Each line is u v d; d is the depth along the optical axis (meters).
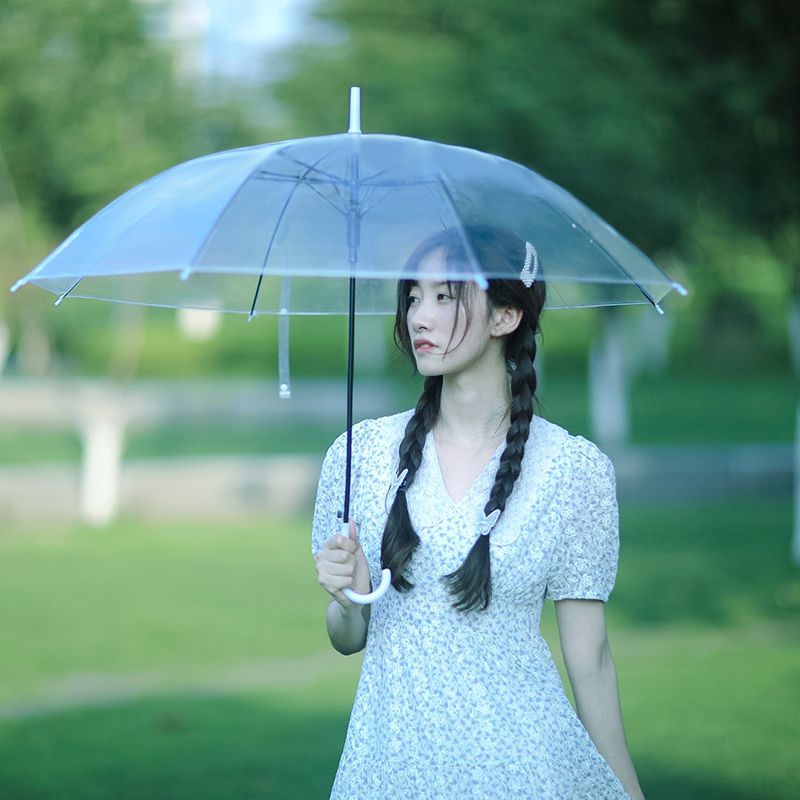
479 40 15.82
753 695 8.42
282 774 6.84
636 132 14.47
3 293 17.69
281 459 20.33
